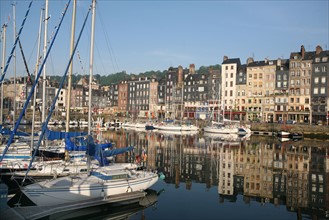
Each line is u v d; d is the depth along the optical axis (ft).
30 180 61.41
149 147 153.38
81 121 294.87
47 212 48.24
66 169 66.85
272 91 310.45
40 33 92.17
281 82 305.73
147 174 65.36
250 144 173.99
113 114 398.42
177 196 69.15
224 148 153.69
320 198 68.85
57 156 74.74
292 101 293.02
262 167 104.17
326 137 218.38
